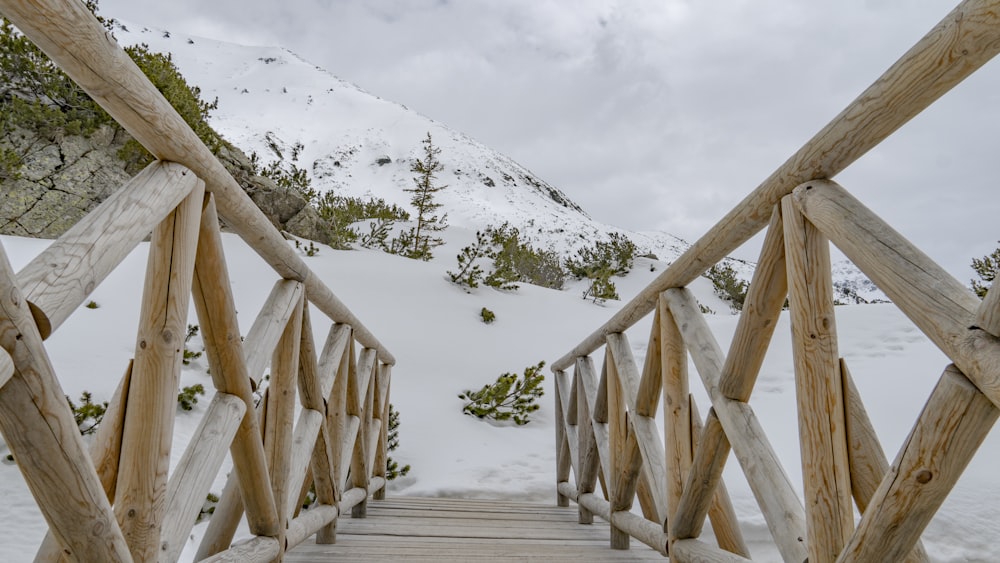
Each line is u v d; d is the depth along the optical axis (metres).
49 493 0.86
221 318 1.46
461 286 11.35
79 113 8.87
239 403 1.55
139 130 1.14
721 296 15.73
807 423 1.29
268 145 66.75
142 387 1.16
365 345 3.77
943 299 0.93
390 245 15.82
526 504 4.38
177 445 4.50
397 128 82.06
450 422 6.25
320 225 12.71
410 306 9.70
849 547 1.06
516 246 16.30
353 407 3.33
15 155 7.78
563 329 10.14
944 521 3.47
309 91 90.25
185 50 97.94
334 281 10.04
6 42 8.05
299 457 2.18
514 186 71.88
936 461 0.90
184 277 1.25
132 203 1.07
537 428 6.59
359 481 3.57
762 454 1.54
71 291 0.87
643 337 9.18
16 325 0.75
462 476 5.09
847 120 1.19
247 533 3.70
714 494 1.95
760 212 1.61
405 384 7.07
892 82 1.07
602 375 3.42
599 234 60.72
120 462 1.14
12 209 7.63
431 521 3.43
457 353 8.25
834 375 1.28
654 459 2.43
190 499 1.29
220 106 78.44
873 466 1.24
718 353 1.95
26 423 0.80
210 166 1.37
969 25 0.90
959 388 0.86
